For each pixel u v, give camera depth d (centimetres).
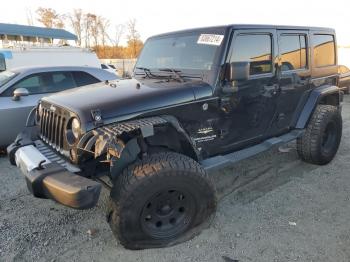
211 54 332
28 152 307
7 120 537
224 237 301
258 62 366
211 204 299
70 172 270
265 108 388
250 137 388
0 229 321
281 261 267
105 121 270
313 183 416
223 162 334
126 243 276
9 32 1952
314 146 447
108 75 676
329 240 293
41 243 298
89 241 301
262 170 463
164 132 308
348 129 697
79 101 292
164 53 384
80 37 4019
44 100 339
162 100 296
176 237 292
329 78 500
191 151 308
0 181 439
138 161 278
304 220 328
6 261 273
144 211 270
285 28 397
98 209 359
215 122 337
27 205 371
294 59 421
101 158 285
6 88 554
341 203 362
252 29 351
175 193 281
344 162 489
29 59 1207
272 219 331
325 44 486
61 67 626
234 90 340
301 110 449
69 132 287
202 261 269
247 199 377
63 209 361
